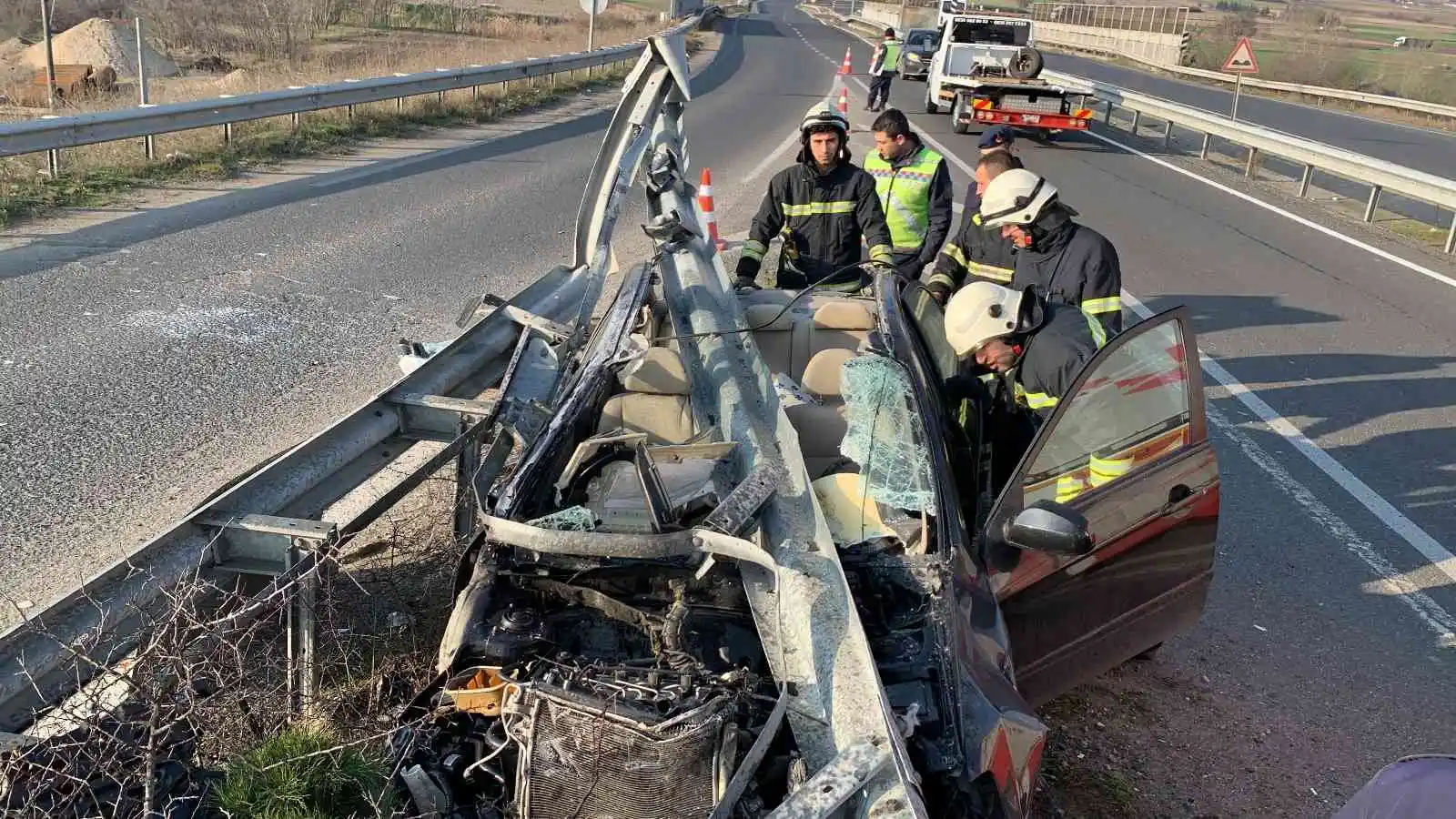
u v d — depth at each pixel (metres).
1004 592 3.49
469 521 4.46
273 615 3.34
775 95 26.02
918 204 7.03
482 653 2.96
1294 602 5.16
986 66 20.84
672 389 4.29
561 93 23.59
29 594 4.30
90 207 10.98
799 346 5.08
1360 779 3.96
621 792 2.59
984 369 4.48
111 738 2.61
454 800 2.73
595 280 6.23
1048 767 3.91
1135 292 10.17
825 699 2.72
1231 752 4.08
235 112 13.70
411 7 40.69
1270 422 7.29
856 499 3.49
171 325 7.62
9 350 6.94
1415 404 7.68
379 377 6.85
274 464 3.63
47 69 16.83
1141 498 3.88
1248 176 17.64
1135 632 4.04
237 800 2.62
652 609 3.21
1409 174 13.23
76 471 5.37
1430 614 5.08
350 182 13.10
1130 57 45.41
